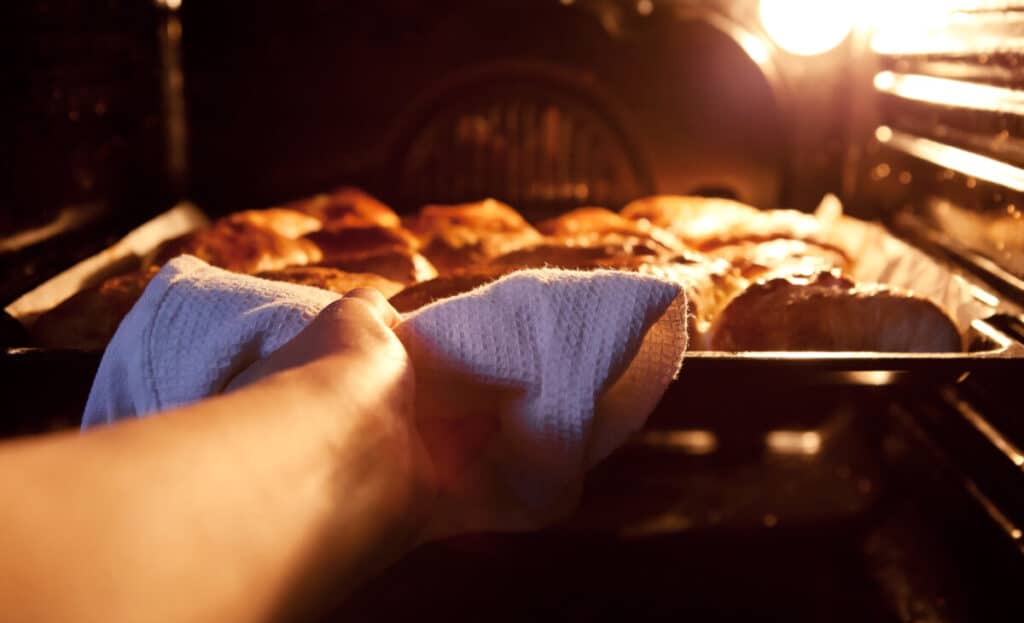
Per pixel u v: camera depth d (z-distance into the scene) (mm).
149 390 410
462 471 433
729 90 955
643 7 947
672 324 433
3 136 690
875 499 815
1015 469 624
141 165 934
